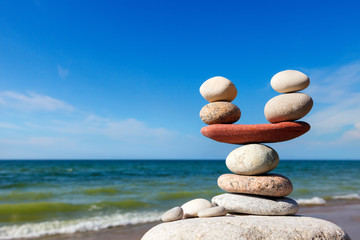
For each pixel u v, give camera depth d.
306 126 0.46
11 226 0.75
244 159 0.46
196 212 0.49
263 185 0.45
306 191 1.47
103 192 1.38
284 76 0.47
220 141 0.50
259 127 0.46
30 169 3.65
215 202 0.49
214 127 0.48
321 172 3.43
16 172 3.04
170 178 2.37
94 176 2.58
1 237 0.67
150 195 1.29
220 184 0.49
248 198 0.46
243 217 0.43
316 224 0.41
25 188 1.56
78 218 0.84
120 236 0.68
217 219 0.42
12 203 1.06
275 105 0.46
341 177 2.55
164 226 0.42
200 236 0.38
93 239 0.65
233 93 0.51
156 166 5.17
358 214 0.92
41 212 0.91
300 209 1.01
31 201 1.12
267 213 0.45
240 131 0.47
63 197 1.23
